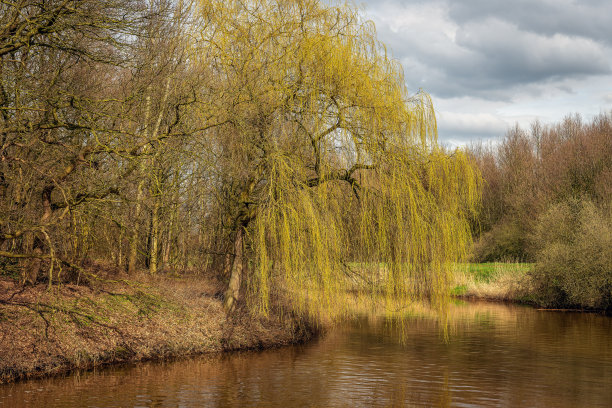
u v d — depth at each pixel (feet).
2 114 43.86
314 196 48.32
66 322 47.03
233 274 59.36
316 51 50.62
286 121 50.96
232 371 45.19
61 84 47.60
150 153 47.85
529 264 126.62
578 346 58.44
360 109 49.96
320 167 49.34
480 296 109.60
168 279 69.56
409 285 50.42
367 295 52.47
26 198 48.24
